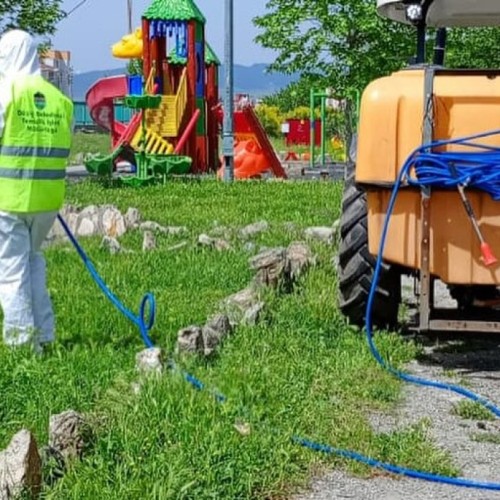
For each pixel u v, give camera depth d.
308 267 12.27
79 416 6.52
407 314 10.88
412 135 8.49
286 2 33.69
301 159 50.00
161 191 24.92
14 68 8.70
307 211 19.80
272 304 10.50
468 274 8.45
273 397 7.66
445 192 8.40
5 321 8.71
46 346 8.91
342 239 9.80
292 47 33.66
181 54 36.22
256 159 34.47
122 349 8.92
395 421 7.74
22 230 8.70
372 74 32.88
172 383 7.26
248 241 15.39
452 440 7.39
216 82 37.66
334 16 32.56
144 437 6.46
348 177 9.91
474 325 8.54
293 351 9.08
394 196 8.46
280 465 6.47
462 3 10.29
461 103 8.40
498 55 30.08
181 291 11.64
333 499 6.27
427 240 8.45
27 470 5.81
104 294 11.01
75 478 6.00
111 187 26.39
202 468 6.19
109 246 14.59
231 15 30.19
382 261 9.02
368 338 9.04
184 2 34.84
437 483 6.59
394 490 6.45
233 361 8.51
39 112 8.65
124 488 5.89
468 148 8.37
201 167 35.56
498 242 8.35
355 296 9.79
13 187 8.55
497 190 8.23
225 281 12.21
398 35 32.25
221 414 6.95
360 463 6.75
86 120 79.56
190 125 34.41
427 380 8.87
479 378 8.98
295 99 52.16
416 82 8.59
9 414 7.18
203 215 19.14
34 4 30.58
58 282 11.91
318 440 7.06
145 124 31.47
